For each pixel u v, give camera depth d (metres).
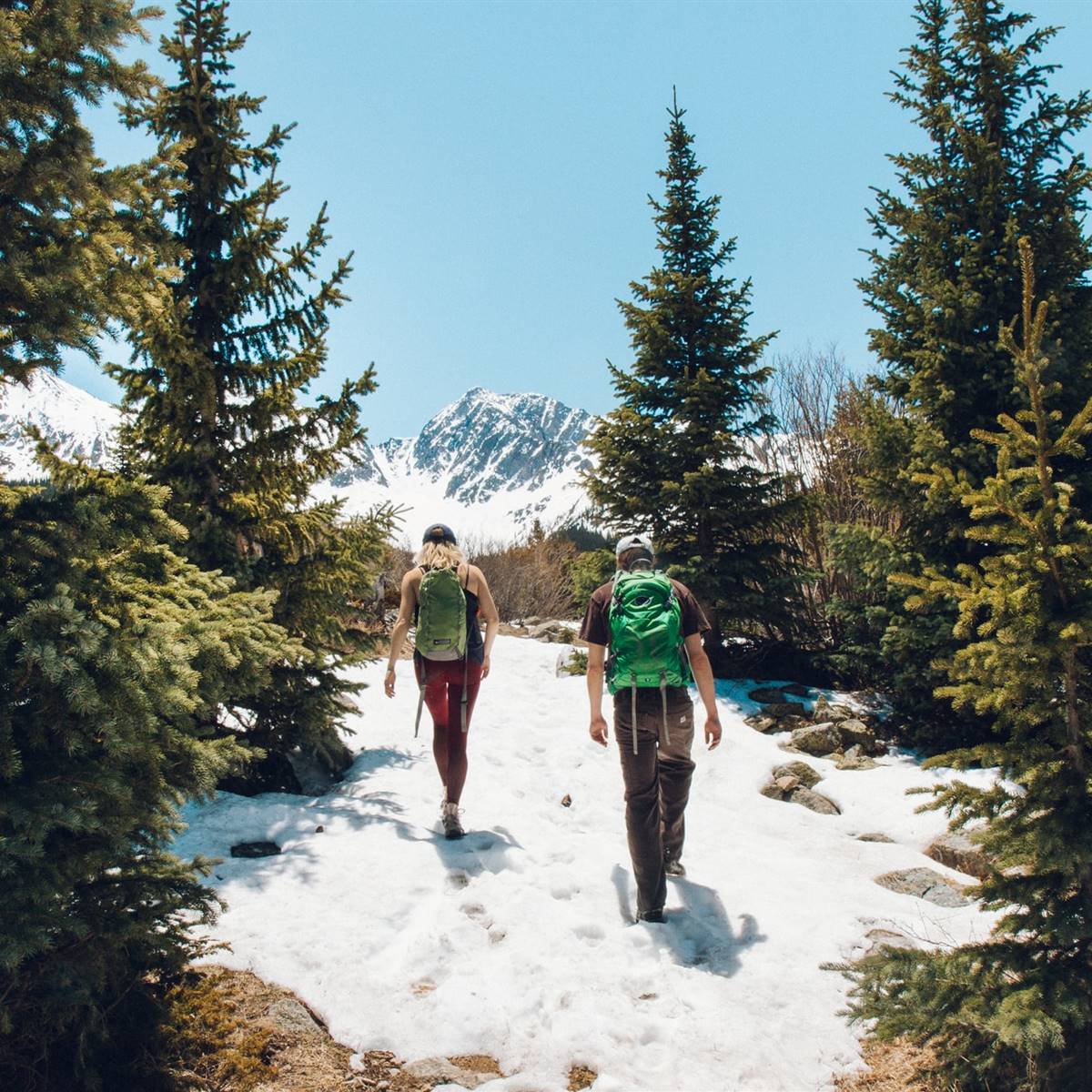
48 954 2.74
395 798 5.88
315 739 6.43
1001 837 2.95
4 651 2.51
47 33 2.78
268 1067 2.96
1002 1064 2.88
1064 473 7.11
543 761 7.05
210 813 5.21
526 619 17.27
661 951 3.94
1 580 2.55
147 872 3.16
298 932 3.84
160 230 3.22
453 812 5.11
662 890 4.22
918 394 7.82
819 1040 3.33
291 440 6.57
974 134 8.27
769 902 4.49
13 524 2.64
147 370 6.18
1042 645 2.83
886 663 8.58
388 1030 3.24
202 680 3.21
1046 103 8.14
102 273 3.02
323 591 6.36
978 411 7.77
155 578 3.33
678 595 4.49
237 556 6.07
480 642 5.36
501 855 4.84
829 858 5.24
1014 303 7.73
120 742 2.59
